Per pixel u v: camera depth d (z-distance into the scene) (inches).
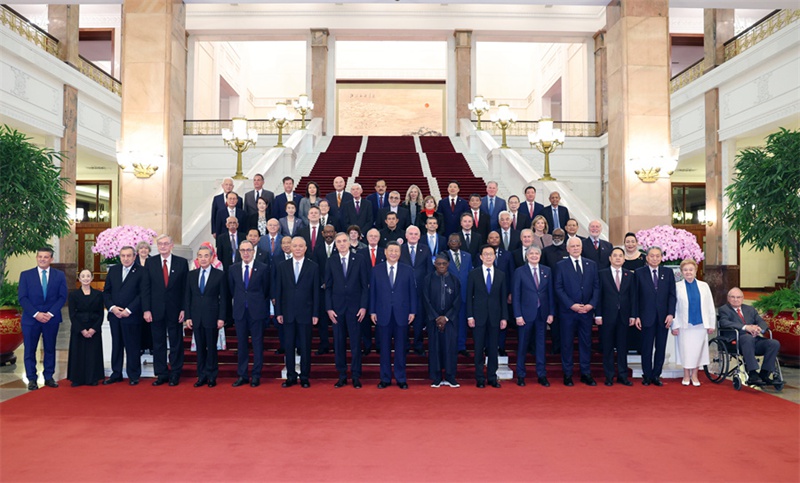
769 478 151.7
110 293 265.9
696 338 263.3
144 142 370.6
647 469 157.9
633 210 386.0
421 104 1174.3
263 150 854.5
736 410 219.1
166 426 196.4
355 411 215.8
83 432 189.5
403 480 150.1
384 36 938.1
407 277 257.0
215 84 1061.1
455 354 258.5
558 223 346.6
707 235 652.1
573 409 219.8
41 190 429.1
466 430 192.2
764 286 844.0
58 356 341.4
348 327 259.8
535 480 150.3
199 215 415.8
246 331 262.5
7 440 181.2
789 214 417.4
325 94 907.4
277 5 900.0
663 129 387.5
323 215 323.0
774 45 527.5
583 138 889.5
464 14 912.9
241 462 162.4
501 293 261.3
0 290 318.0
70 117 608.1
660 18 391.2
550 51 1147.9
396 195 326.6
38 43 575.5
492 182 355.6
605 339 266.1
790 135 406.9
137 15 375.6
